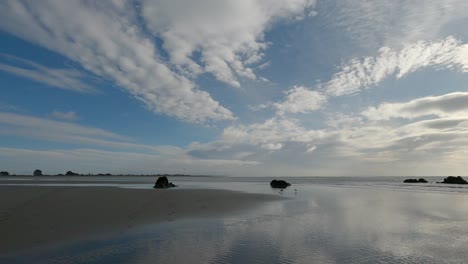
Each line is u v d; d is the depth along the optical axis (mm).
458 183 87438
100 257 11758
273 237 15164
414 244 14305
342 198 36406
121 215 19500
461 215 23047
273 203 29562
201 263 11172
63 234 14734
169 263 11148
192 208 23781
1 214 17547
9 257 11602
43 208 19812
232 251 12695
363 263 11492
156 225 17500
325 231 16750
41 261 11250
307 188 59219
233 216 21156
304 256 12188
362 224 19031
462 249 13570
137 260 11445
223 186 63969
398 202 32375
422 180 98750
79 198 24797
